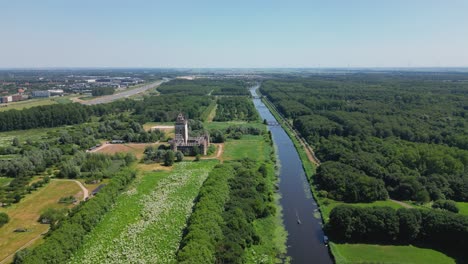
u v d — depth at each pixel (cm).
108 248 11775
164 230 12938
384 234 12375
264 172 19050
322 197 16438
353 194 15750
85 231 12638
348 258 11444
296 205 15925
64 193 16788
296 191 17625
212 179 16112
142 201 15712
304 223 14188
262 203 14738
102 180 18625
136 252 11469
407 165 18612
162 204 15238
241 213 13325
